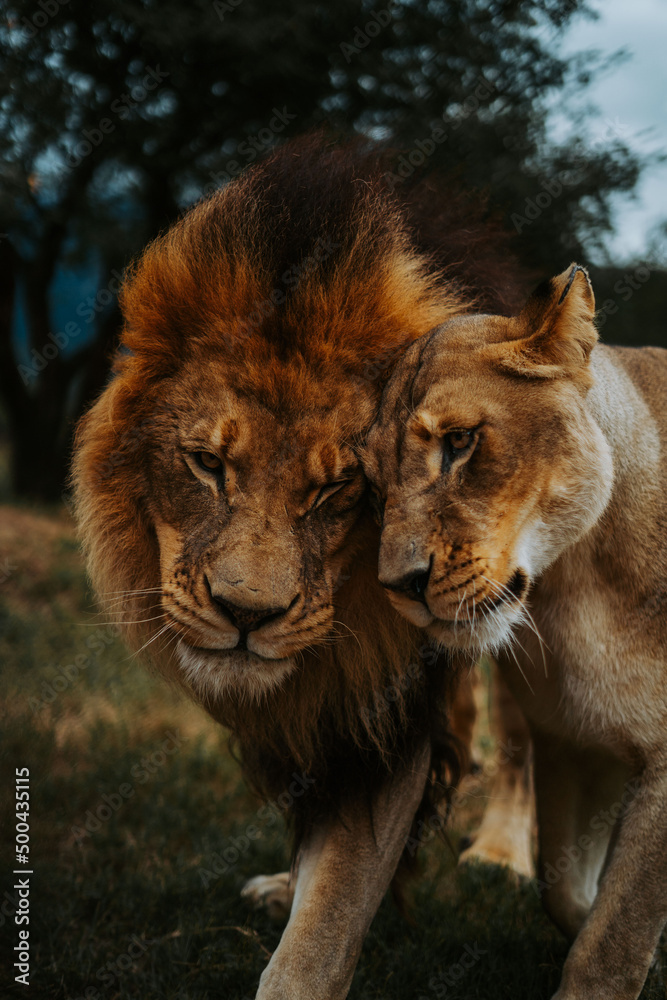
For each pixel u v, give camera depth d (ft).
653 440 18.08
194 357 16.97
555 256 47.37
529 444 15.21
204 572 16.10
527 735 26.21
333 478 16.35
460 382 15.28
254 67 46.21
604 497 15.78
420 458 15.29
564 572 17.22
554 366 15.38
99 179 58.18
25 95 45.88
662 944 19.57
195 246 17.44
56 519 62.85
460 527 15.03
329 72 47.70
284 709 18.34
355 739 18.06
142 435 17.61
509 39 46.29
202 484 16.67
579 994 16.07
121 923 22.03
